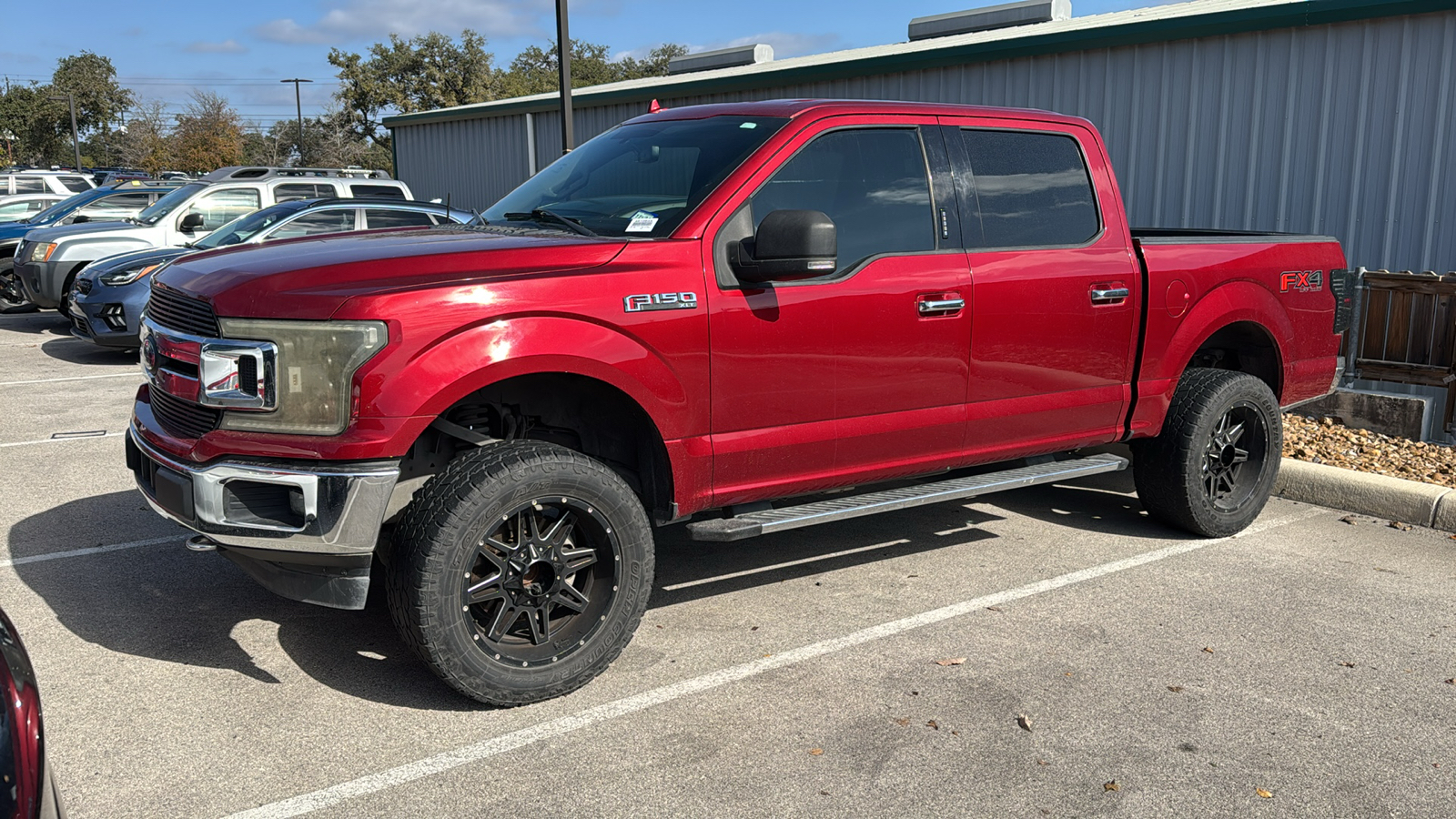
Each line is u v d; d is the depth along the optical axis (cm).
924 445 447
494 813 297
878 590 476
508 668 352
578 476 352
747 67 1869
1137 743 339
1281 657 405
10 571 485
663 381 371
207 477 332
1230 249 538
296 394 326
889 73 1383
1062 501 628
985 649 411
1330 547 542
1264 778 319
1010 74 1249
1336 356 603
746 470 402
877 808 300
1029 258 464
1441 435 794
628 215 405
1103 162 506
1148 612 451
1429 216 956
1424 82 943
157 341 363
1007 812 299
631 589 372
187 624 427
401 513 357
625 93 1797
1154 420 522
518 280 344
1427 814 302
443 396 330
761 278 374
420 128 2392
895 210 434
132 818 291
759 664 396
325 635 418
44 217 1662
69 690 368
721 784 312
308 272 335
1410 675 391
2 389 965
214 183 1367
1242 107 1061
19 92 8938
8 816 167
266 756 326
